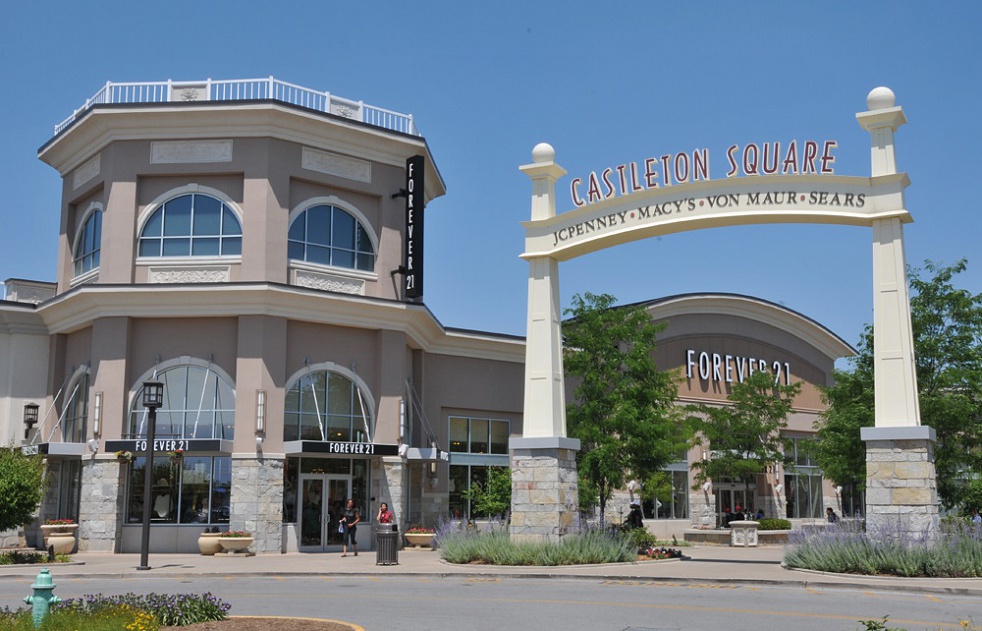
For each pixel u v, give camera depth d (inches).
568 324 1357.0
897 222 911.7
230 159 1312.7
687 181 995.3
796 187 954.7
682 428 1533.0
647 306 1815.9
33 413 1373.0
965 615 595.5
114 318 1273.4
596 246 1055.0
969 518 1109.1
